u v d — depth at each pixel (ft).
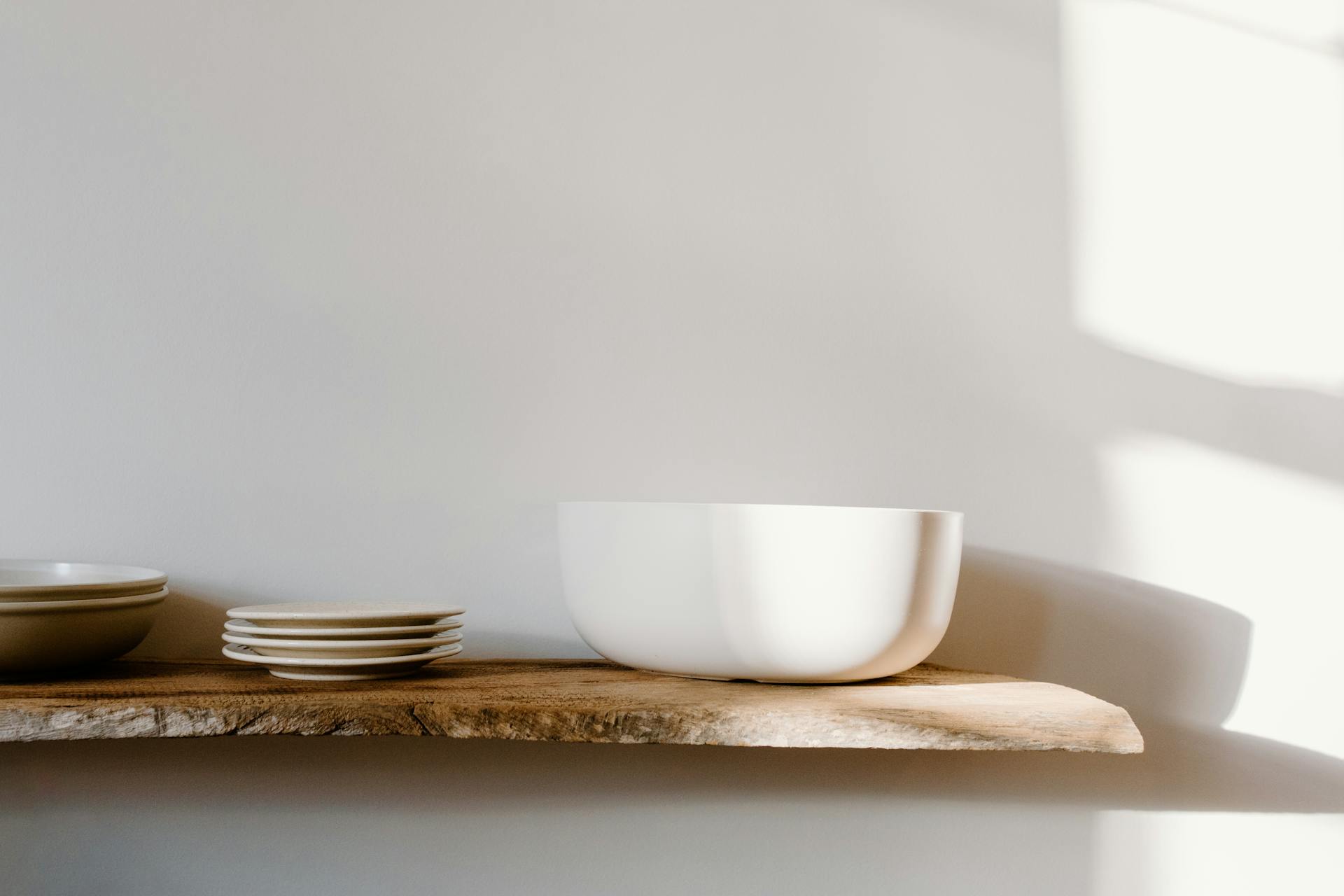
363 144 3.01
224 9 2.96
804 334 3.19
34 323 2.84
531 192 3.08
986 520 3.25
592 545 2.49
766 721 2.14
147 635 2.72
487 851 2.95
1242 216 3.42
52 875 2.77
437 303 3.02
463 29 3.07
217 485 2.90
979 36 3.34
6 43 2.84
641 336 3.11
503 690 2.36
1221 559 3.32
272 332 2.94
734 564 2.30
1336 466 3.37
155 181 2.90
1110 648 3.27
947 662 3.21
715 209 3.17
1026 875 3.16
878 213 3.25
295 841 2.88
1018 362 3.29
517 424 3.04
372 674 2.44
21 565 2.68
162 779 2.83
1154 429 3.33
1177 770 3.26
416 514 2.99
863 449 3.20
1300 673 3.32
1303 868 3.27
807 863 3.07
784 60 3.23
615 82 3.14
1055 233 3.34
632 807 3.01
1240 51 3.46
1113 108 3.40
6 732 2.00
